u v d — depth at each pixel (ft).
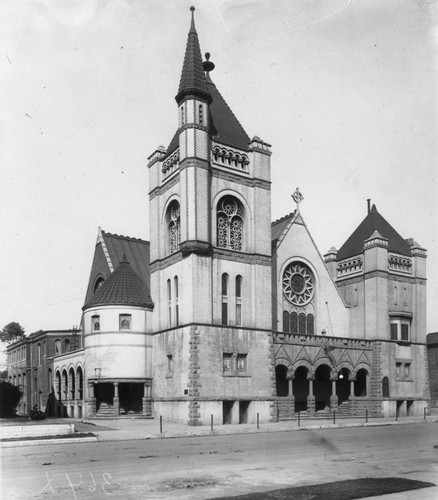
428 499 48.93
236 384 154.81
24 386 269.03
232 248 166.09
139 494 53.36
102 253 198.70
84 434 109.50
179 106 163.53
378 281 199.93
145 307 173.58
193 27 166.30
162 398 162.30
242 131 178.60
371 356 195.21
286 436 115.34
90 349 171.63
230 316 159.02
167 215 175.22
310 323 195.21
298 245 196.44
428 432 124.67
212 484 58.29
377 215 217.77
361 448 90.22
